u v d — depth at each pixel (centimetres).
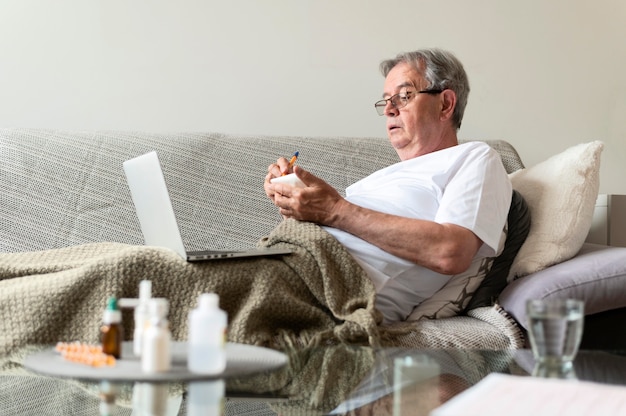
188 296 144
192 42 245
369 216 167
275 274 152
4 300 137
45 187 205
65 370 83
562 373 85
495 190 173
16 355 106
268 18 248
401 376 90
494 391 71
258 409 80
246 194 212
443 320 166
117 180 208
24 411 77
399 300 168
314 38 250
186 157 214
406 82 196
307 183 174
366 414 76
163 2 243
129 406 79
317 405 82
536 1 260
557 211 177
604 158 262
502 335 156
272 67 248
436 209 179
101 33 241
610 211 219
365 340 147
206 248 206
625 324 159
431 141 196
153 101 243
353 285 159
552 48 261
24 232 200
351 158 221
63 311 138
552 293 155
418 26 255
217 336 83
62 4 239
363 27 252
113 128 242
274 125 249
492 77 259
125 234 203
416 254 163
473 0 257
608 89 262
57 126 239
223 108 247
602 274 157
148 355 82
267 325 149
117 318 91
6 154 208
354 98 252
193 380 81
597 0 262
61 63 239
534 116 260
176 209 208
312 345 143
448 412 64
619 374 86
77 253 165
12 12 237
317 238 160
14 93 238
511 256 176
